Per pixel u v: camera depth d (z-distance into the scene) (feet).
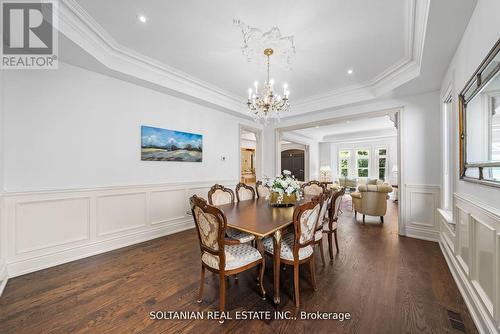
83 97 9.09
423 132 11.39
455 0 5.41
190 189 13.51
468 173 6.15
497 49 4.27
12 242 7.39
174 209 12.62
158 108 11.79
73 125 8.84
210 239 5.66
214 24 7.36
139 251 9.74
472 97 5.80
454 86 7.82
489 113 4.91
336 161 31.65
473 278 5.58
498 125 4.57
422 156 11.41
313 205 6.06
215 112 15.19
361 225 14.20
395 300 6.07
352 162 30.45
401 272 7.68
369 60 9.66
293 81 12.07
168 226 12.31
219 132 15.47
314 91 13.62
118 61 9.32
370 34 7.79
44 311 5.64
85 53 7.91
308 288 6.74
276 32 7.64
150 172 11.50
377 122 22.26
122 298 6.22
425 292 6.44
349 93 13.21
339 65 10.15
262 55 9.22
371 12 6.68
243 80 12.06
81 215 9.03
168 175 12.35
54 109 8.36
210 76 11.59
